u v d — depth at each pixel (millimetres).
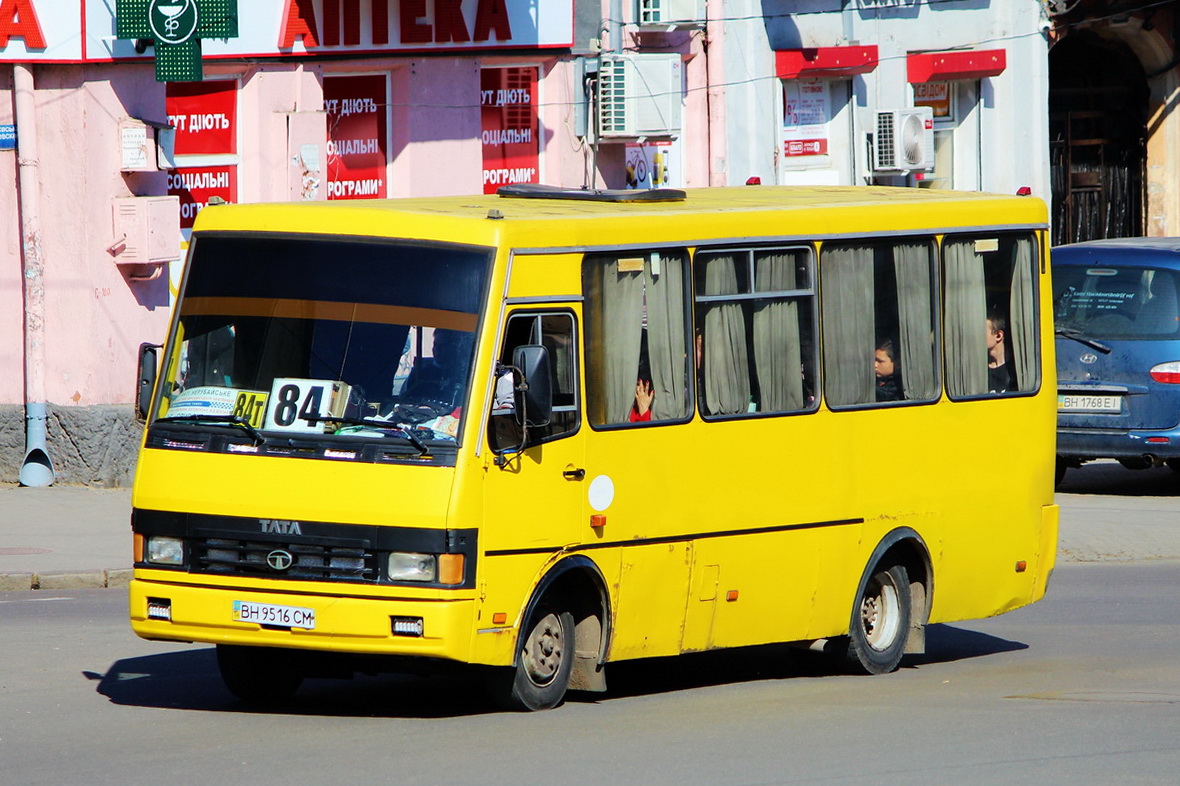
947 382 36156
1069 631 41062
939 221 36188
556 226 29250
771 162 79562
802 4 80188
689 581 31188
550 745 26547
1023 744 27000
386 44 62281
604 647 30016
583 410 29250
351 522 27281
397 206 30547
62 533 48438
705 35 75875
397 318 28438
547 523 28547
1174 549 51844
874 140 82688
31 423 55625
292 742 26734
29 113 54812
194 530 28000
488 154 67625
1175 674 35000
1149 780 24469
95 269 55688
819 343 33625
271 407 28312
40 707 29609
